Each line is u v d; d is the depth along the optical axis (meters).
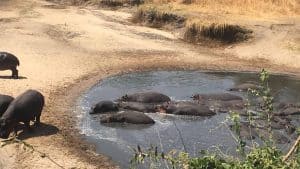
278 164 5.50
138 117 16.91
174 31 31.05
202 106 18.31
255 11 33.47
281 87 23.00
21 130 15.55
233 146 14.90
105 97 19.94
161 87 21.92
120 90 21.08
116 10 35.59
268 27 30.73
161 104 18.88
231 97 19.62
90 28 30.14
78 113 17.81
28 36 27.42
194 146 15.12
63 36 28.19
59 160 13.73
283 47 28.72
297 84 23.64
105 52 26.48
